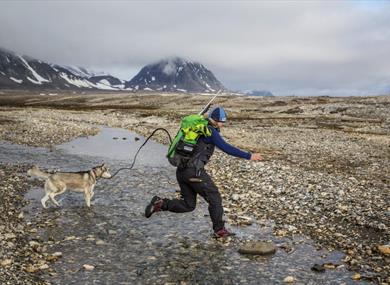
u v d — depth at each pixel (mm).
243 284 8727
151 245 10984
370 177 20812
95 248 10695
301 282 8805
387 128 49062
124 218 13406
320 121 60312
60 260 9820
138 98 148000
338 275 9156
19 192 16531
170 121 61625
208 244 11086
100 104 132250
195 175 10625
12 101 162625
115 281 8789
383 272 9234
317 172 21688
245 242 11234
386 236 11594
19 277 8625
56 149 30922
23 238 11164
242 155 10312
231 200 15773
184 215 13758
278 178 19438
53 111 87000
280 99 109375
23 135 38156
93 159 26484
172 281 8844
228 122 59375
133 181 19281
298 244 11148
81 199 15875
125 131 48938
